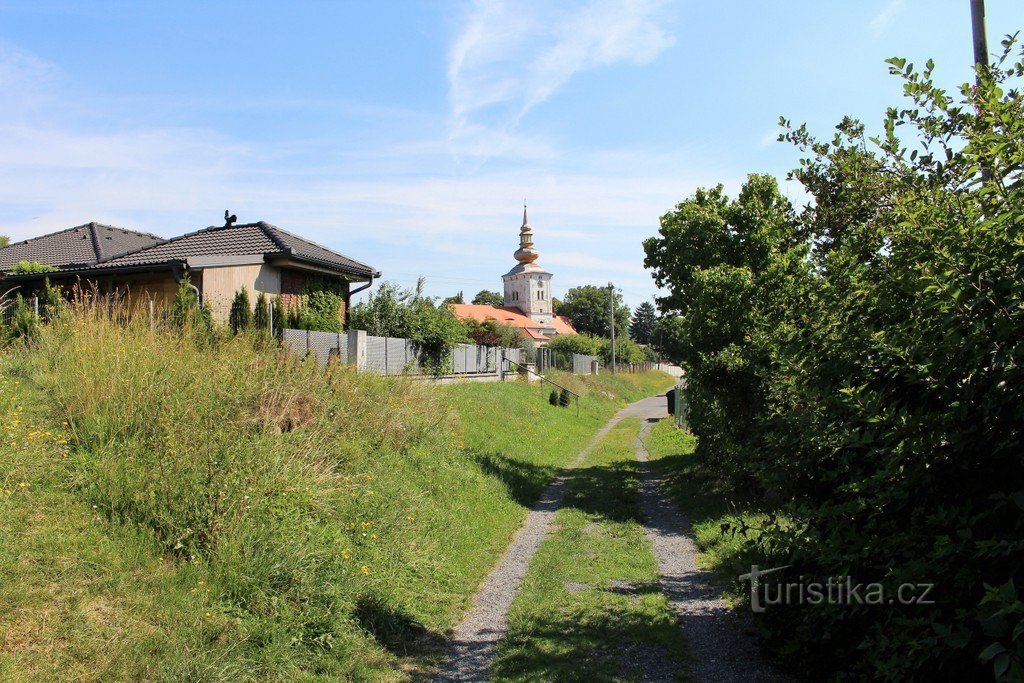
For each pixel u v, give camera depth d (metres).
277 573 5.79
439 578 7.43
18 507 5.63
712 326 12.90
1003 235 3.27
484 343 39.44
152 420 7.29
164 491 6.18
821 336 4.75
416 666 5.40
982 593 3.30
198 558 5.65
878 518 4.02
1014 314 3.16
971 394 3.37
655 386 66.38
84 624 4.50
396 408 11.95
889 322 4.12
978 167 3.66
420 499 9.28
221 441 7.00
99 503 6.02
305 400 9.66
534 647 5.76
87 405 7.35
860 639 4.40
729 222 15.98
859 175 5.47
